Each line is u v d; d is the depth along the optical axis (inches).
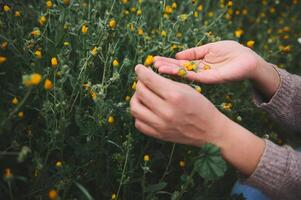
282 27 47.9
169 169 27.3
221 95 31.3
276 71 25.9
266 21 46.3
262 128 34.6
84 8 31.7
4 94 24.3
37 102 24.9
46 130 22.8
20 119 23.1
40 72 25.0
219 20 36.6
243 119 33.1
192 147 26.7
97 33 28.0
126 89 26.7
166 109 18.9
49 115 23.3
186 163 26.9
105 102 23.8
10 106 23.9
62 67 22.9
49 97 24.9
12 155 22.8
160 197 26.8
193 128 19.5
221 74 23.6
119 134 25.9
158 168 27.4
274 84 25.5
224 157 20.4
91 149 23.7
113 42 27.3
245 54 24.3
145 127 20.0
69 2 27.5
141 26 30.9
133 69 28.0
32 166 22.4
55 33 28.0
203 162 19.2
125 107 25.6
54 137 22.2
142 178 24.0
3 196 22.3
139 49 28.6
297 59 46.8
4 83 25.6
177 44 30.4
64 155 24.8
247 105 32.9
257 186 21.0
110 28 27.7
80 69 25.8
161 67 22.9
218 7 44.3
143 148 26.3
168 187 27.3
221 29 37.7
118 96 26.5
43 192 22.0
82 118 24.4
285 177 20.5
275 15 51.4
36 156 21.4
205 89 29.8
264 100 26.8
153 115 19.4
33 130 24.5
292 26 49.1
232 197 27.2
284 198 21.4
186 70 23.2
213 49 25.4
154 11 37.0
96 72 28.0
